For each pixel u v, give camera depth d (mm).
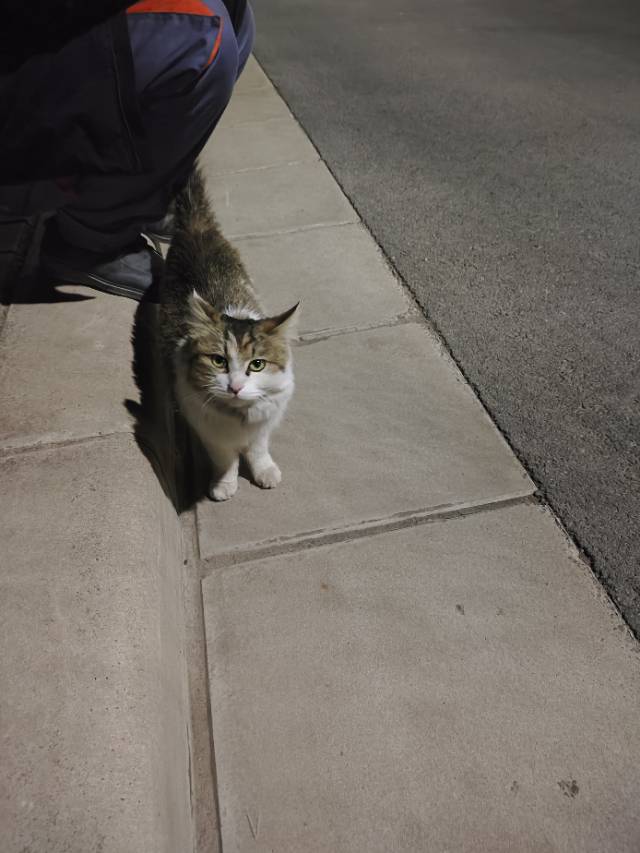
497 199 1427
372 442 906
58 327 892
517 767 606
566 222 1345
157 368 905
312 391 981
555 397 960
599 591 730
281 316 754
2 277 1011
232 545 788
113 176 796
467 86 1969
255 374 744
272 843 565
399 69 2113
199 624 710
